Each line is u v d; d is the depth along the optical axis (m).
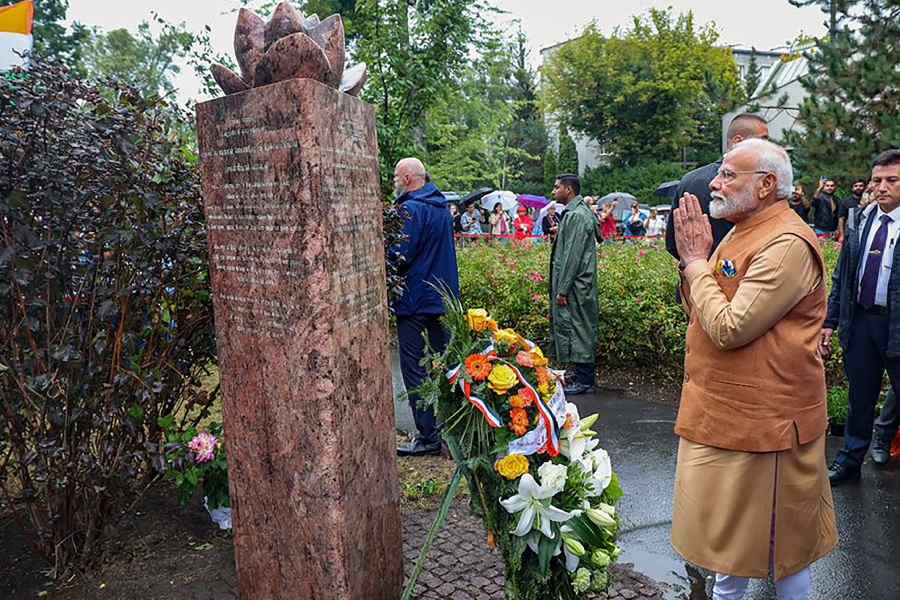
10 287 2.79
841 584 3.16
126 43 27.14
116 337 3.03
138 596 3.03
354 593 2.54
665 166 37.53
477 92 17.98
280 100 2.31
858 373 4.15
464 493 4.05
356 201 2.55
